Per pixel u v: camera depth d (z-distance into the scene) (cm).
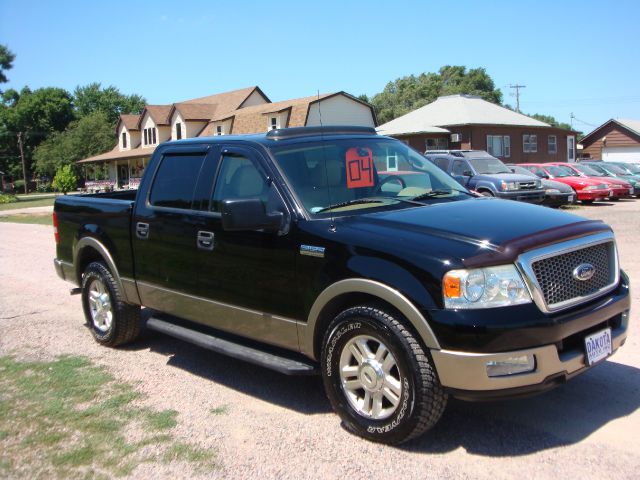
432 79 10119
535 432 392
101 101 8912
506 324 335
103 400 477
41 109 8481
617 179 2295
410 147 543
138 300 571
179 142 545
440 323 342
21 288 941
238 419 435
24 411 459
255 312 448
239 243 452
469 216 399
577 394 447
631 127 5056
